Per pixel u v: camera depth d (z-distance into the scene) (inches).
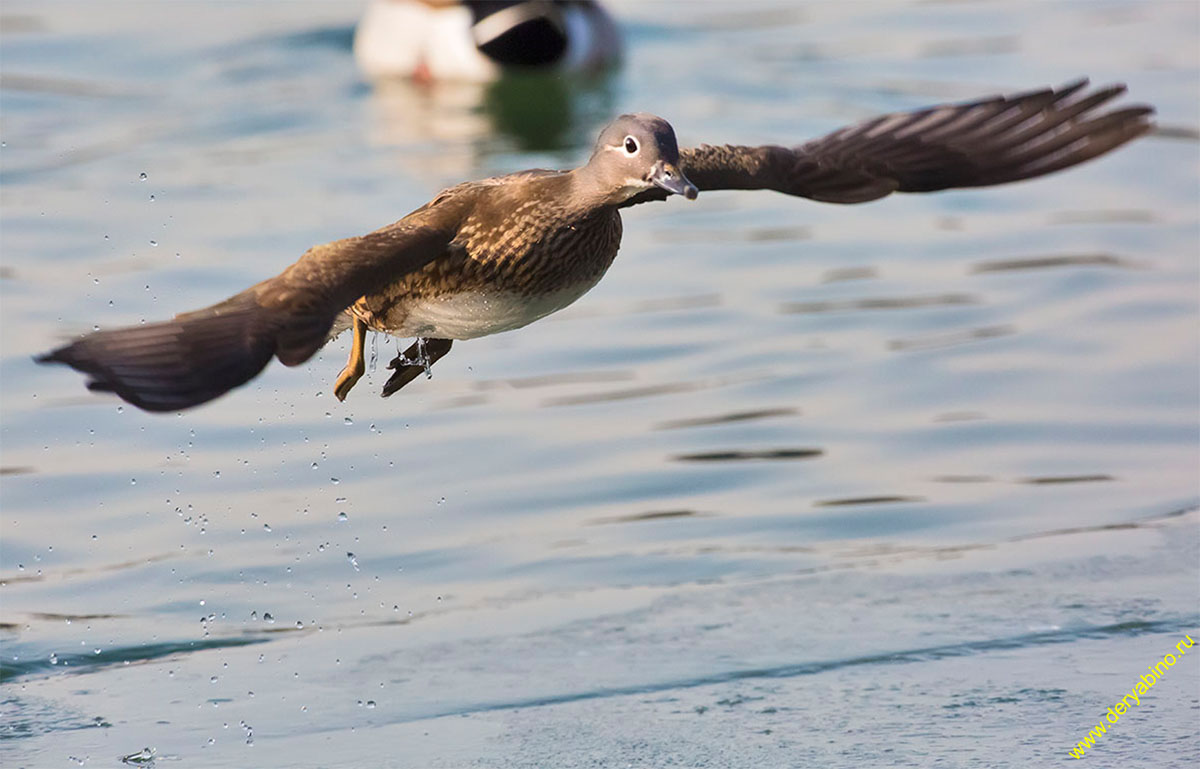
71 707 414.9
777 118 855.1
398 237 317.1
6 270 649.0
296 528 497.0
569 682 421.7
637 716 404.5
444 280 338.0
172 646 443.5
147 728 405.1
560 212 335.0
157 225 700.0
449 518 504.7
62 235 685.9
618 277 684.7
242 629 451.2
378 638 446.6
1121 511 505.7
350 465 534.0
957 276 678.5
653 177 323.0
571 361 611.2
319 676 427.8
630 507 512.1
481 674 426.6
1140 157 812.0
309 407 569.9
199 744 397.4
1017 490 519.8
